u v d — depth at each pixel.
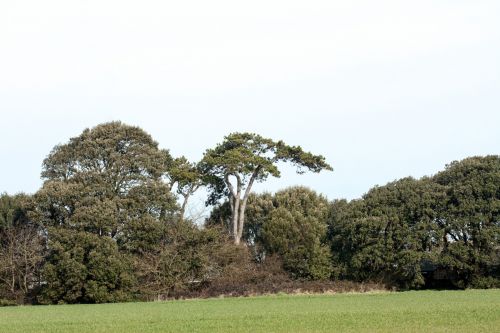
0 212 67.62
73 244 61.62
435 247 68.50
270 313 41.16
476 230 67.25
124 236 65.88
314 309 44.00
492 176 67.88
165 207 68.19
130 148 70.50
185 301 58.12
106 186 67.06
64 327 36.12
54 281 61.19
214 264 66.06
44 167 70.50
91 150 68.88
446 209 69.31
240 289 62.44
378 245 68.19
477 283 67.56
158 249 64.81
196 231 66.12
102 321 38.94
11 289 64.56
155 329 34.22
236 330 32.84
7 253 64.94
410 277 68.31
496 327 31.83
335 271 71.12
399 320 35.53
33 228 66.88
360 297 56.47
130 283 62.34
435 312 39.41
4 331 34.59
